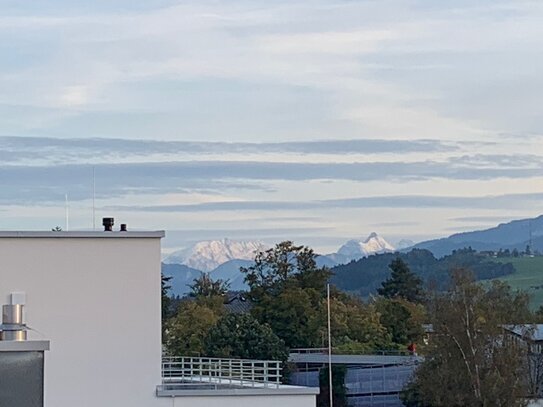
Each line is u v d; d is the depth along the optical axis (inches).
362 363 3646.7
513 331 3191.4
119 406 1546.5
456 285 3198.8
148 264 1563.7
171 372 1897.1
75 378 1539.1
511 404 3088.1
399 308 4330.7
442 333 3157.0
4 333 943.0
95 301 1549.0
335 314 4030.5
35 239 1536.7
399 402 3481.8
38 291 1535.4
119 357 1551.4
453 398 3120.1
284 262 4279.0
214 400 1533.0
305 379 3533.5
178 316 3828.7
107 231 1555.1
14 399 827.4
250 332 3587.6
